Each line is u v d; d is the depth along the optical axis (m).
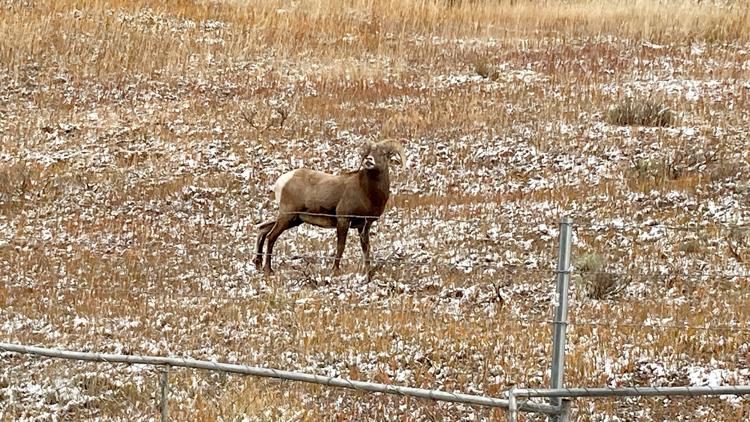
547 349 13.94
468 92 33.69
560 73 35.53
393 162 27.17
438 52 38.88
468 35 41.59
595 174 25.42
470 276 17.75
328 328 15.02
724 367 13.21
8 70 35.56
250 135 29.81
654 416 11.66
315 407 12.02
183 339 14.71
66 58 36.81
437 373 13.16
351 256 19.73
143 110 32.72
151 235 21.52
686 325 14.51
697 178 23.88
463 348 13.93
